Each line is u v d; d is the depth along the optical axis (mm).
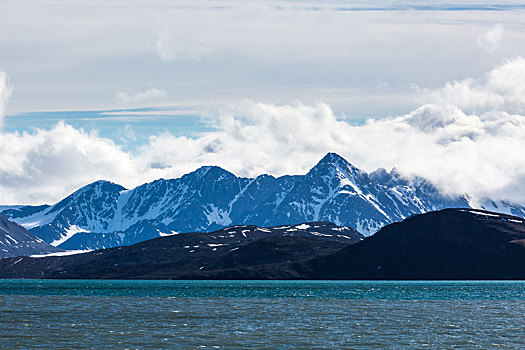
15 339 149875
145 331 165500
